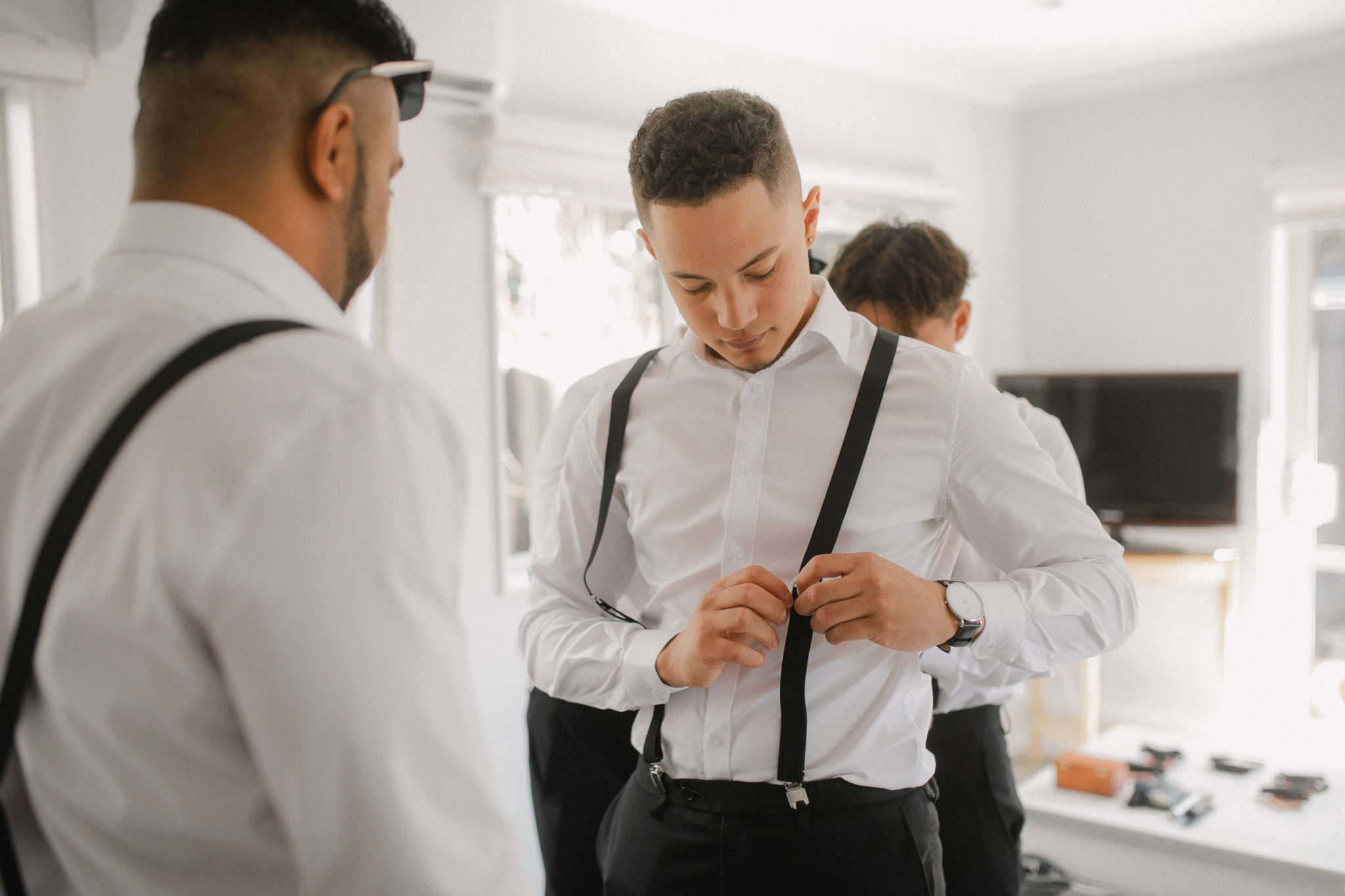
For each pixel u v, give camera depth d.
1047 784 2.42
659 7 3.10
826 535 0.97
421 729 0.53
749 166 0.88
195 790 0.55
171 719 0.54
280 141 0.63
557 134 2.77
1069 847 2.24
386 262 2.52
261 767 0.52
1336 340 3.75
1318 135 3.64
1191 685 3.99
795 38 3.48
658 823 1.03
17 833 0.60
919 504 1.01
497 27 2.30
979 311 4.26
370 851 0.52
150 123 0.63
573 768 1.51
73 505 0.54
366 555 0.53
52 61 1.85
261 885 0.57
